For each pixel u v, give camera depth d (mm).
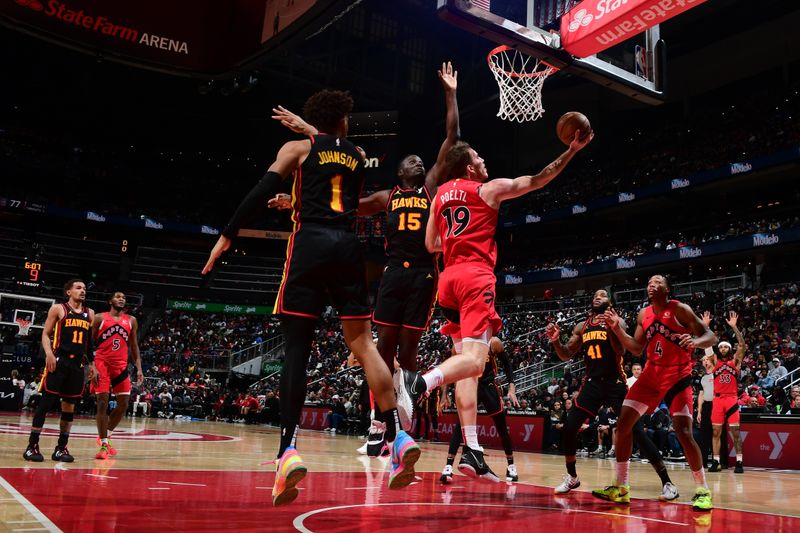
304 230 3162
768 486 7359
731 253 25281
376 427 6051
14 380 21078
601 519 3957
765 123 27266
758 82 30188
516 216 33500
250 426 20344
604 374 5707
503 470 8250
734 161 26906
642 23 7574
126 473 5379
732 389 10094
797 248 24469
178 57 11164
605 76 8789
